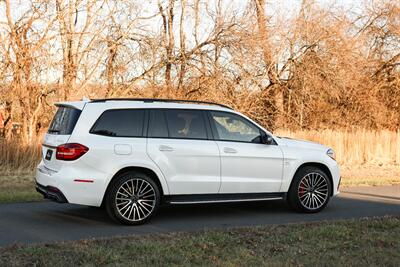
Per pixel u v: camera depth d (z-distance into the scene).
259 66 23.38
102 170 7.77
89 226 7.80
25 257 5.77
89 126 7.86
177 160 8.24
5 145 15.71
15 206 9.41
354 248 6.50
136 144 8.01
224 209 9.51
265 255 6.09
